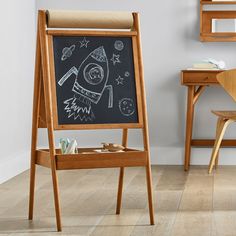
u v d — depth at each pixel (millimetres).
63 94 3430
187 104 5660
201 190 4562
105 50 3545
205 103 5949
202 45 5941
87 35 3523
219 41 5863
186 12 5949
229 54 5918
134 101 3543
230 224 3484
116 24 3520
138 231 3324
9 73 5211
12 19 5293
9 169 5125
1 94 4996
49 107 3352
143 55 5996
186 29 5953
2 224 3484
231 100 5934
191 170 5609
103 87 3510
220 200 4172
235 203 4070
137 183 4859
